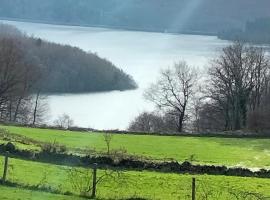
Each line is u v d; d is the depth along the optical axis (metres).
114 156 50.09
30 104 125.50
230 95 102.81
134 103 159.25
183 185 41.19
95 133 70.44
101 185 37.38
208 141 69.94
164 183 41.38
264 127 91.56
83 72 184.62
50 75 174.88
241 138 73.88
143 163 48.91
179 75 153.75
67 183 36.28
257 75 104.69
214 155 59.34
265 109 96.12
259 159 58.06
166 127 112.25
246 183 44.25
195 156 58.03
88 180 37.44
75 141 61.28
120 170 45.03
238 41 159.38
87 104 157.00
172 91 110.25
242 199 36.78
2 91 113.00
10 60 114.62
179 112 109.94
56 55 184.50
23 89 118.75
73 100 163.25
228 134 76.19
